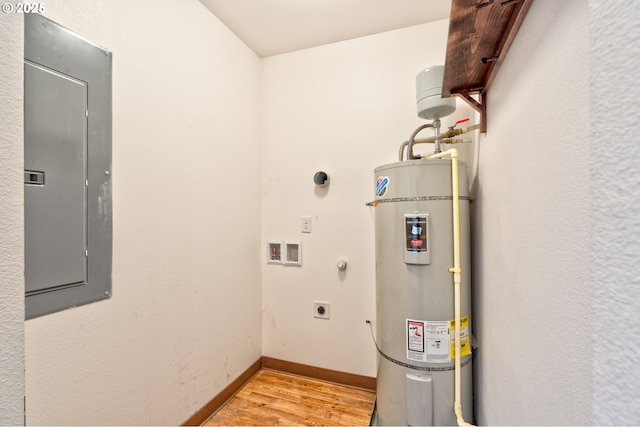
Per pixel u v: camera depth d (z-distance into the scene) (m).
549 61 0.57
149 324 1.16
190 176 1.38
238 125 1.75
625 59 0.23
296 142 1.91
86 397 0.93
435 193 1.22
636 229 0.22
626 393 0.22
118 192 1.04
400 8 1.51
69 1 0.88
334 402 1.60
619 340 0.23
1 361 0.33
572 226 0.48
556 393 0.53
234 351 1.68
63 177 0.87
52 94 0.84
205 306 1.46
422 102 1.34
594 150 0.26
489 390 1.08
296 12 1.54
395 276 1.28
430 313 1.22
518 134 0.76
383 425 1.35
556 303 0.54
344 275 1.79
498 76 0.97
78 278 0.90
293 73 1.92
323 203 1.84
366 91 1.75
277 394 1.67
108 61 1.00
